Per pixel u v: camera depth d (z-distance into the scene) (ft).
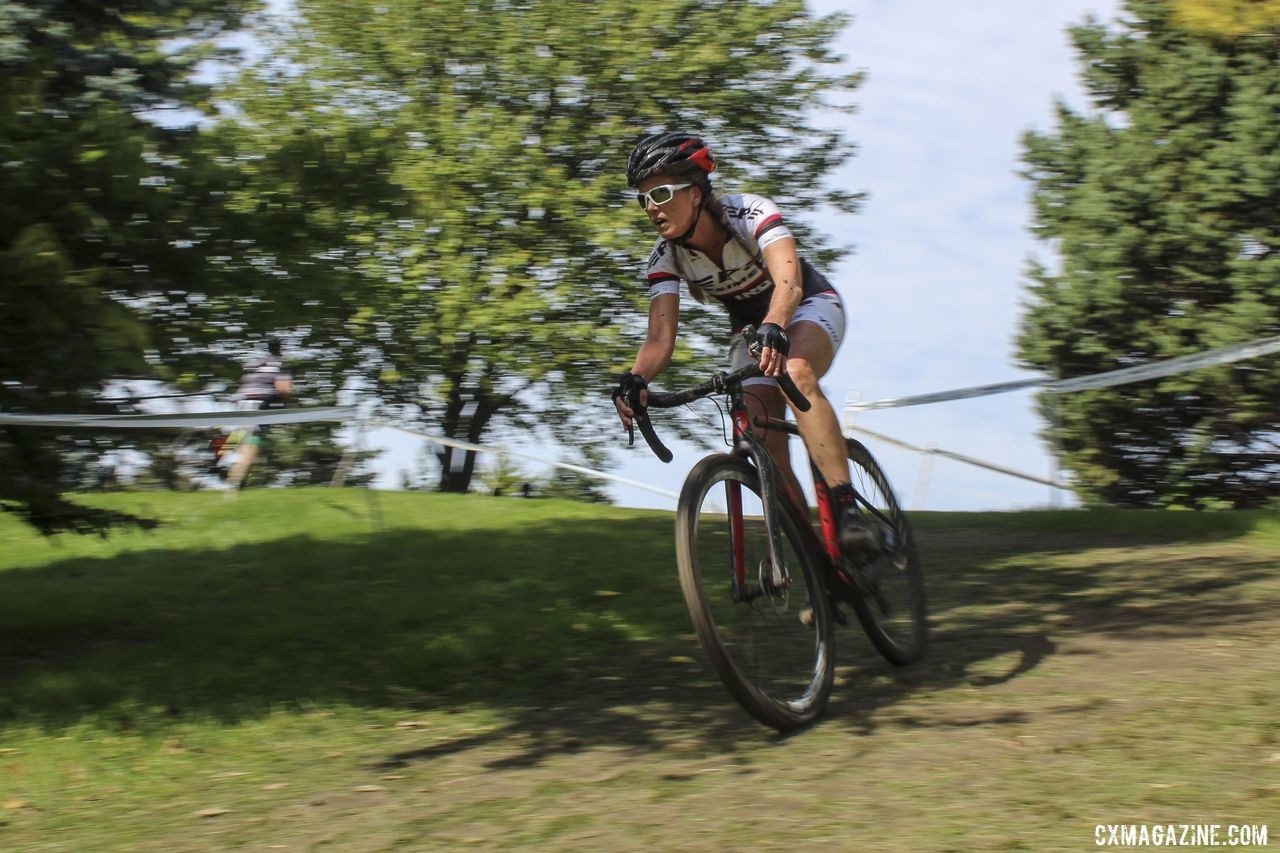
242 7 20.58
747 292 11.58
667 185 10.77
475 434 72.54
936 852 7.29
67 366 13.43
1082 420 53.21
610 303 64.39
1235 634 12.71
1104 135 53.47
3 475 14.38
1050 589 16.62
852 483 11.73
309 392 22.30
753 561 10.73
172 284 14.55
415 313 57.47
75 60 17.81
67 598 18.99
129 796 9.66
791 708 10.36
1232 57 50.03
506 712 11.82
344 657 14.42
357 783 9.71
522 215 63.82
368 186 15.64
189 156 14.65
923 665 12.56
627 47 63.52
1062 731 9.63
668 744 10.30
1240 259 48.80
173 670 13.89
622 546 21.33
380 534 23.58
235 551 22.61
